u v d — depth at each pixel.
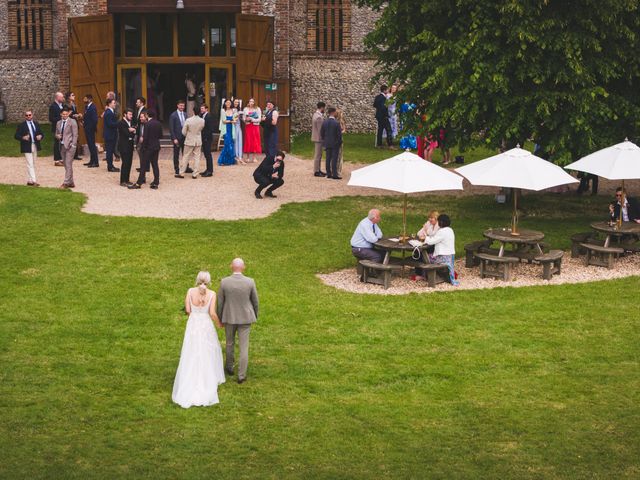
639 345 15.20
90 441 11.73
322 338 15.38
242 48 32.28
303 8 36.53
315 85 36.94
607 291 17.98
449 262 18.34
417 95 23.52
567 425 12.36
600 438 12.01
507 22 21.28
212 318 13.23
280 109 32.06
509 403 13.01
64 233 20.81
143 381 13.63
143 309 16.58
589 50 21.75
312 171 29.09
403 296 17.59
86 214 22.34
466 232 22.14
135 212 22.73
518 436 12.06
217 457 11.41
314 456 11.47
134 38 33.59
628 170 18.94
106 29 31.53
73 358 14.37
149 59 33.56
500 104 21.75
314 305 16.97
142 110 27.09
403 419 12.48
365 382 13.68
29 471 10.91
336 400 13.06
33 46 36.88
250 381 13.69
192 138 26.66
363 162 30.66
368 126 37.03
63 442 11.67
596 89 21.33
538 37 21.25
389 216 23.45
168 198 24.33
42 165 28.58
